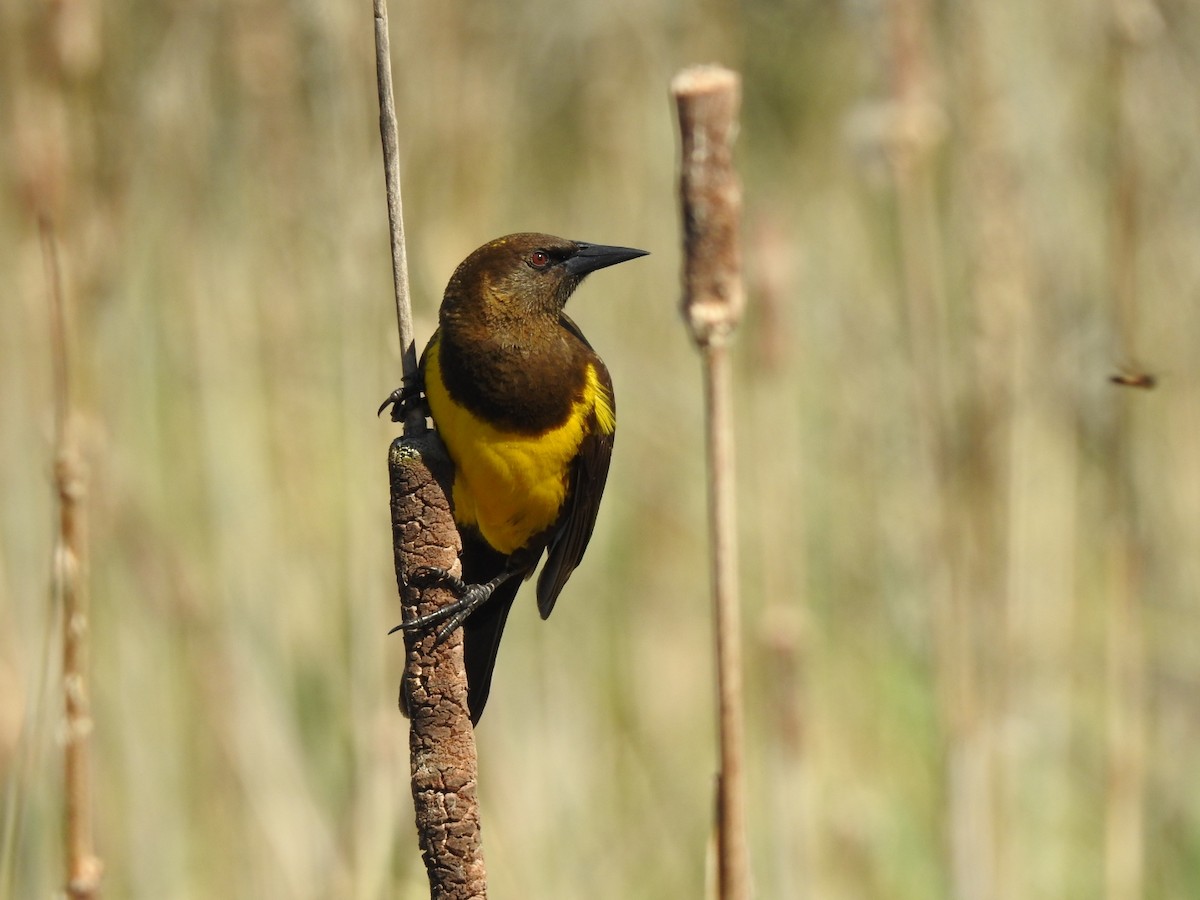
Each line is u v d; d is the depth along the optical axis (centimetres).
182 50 1114
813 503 1285
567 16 1486
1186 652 1202
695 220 530
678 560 1324
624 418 1348
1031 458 1188
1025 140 1208
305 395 1155
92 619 1064
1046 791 1143
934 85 1187
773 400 1084
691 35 1452
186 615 1073
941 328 1054
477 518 803
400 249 629
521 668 1160
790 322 1045
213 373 1159
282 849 1038
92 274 965
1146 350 1239
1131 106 1043
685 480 1344
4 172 1114
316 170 1088
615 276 1409
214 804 1062
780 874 1008
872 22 1013
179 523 1150
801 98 1639
